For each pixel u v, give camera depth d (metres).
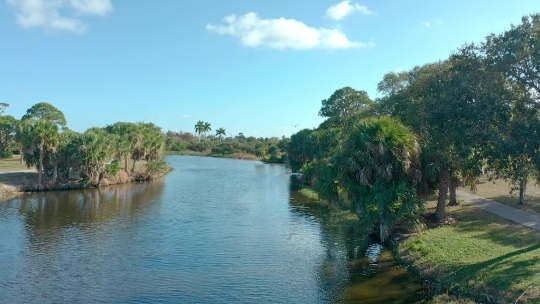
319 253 24.39
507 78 16.67
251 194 51.22
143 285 19.39
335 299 17.38
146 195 50.19
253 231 30.42
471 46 16.94
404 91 32.44
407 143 24.06
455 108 16.20
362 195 25.06
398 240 24.58
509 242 20.58
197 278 20.27
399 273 20.12
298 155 79.69
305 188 55.62
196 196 49.47
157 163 72.12
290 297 17.73
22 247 26.02
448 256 19.72
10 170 60.47
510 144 14.95
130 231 30.55
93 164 55.75
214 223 33.41
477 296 15.63
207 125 186.62
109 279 20.22
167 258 23.69
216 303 17.23
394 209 24.70
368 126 24.89
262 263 22.61
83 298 17.89
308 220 34.44
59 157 53.22
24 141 49.88
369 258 22.97
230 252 24.83
